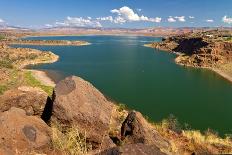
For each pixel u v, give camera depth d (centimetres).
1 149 1173
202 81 10050
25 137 1309
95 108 1652
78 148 1282
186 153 1956
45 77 9156
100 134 1603
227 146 2325
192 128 5169
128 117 1980
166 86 8912
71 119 1596
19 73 9062
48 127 1491
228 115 6100
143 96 7519
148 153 895
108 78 9862
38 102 1742
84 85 1738
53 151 1325
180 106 6706
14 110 1430
